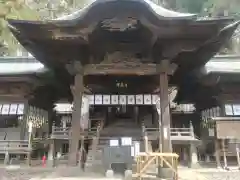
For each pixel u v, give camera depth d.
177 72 18.53
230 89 19.38
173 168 10.49
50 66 17.05
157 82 20.22
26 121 19.47
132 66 14.81
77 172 12.88
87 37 12.91
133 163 12.42
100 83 21.03
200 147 19.34
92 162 14.34
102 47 14.64
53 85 21.23
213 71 18.00
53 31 12.48
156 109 21.23
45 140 18.59
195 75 18.98
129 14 12.14
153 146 17.08
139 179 10.39
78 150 14.63
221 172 13.50
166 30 12.41
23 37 13.13
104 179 11.38
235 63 22.78
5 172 13.48
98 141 16.53
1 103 19.84
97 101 20.38
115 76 20.84
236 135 15.30
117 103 20.16
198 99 23.28
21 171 13.83
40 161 18.22
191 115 25.11
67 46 13.88
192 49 13.37
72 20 12.01
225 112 19.08
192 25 12.11
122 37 14.38
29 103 20.08
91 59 14.80
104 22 12.71
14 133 19.56
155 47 14.03
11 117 20.62
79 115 14.04
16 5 36.94
